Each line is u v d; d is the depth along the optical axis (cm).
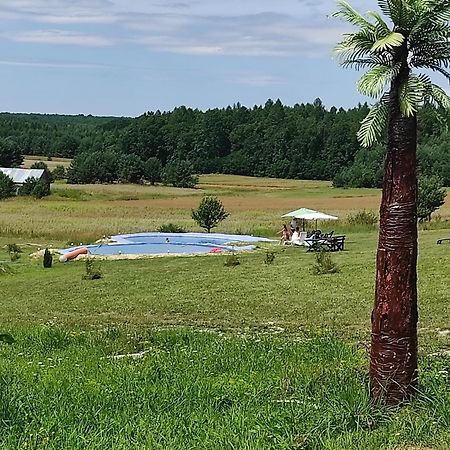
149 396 848
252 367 1081
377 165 10900
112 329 1581
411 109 745
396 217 788
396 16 761
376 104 779
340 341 1338
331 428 701
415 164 784
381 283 797
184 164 11894
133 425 726
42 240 4838
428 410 752
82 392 871
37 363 1152
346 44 780
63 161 16238
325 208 7919
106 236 4944
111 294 2494
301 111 13912
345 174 11088
